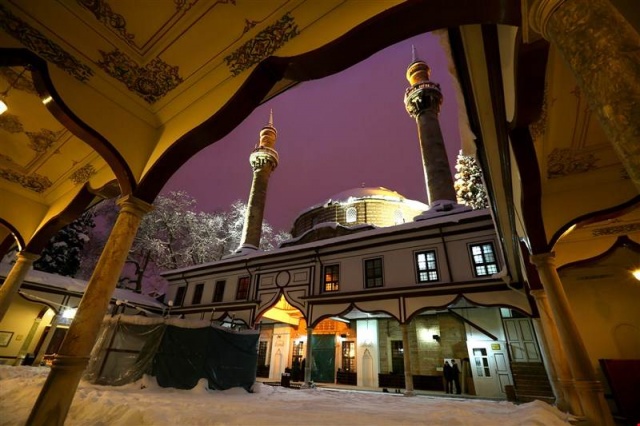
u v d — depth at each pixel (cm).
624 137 141
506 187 603
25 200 797
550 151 565
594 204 573
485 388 1187
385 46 304
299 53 326
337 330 1705
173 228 2827
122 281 2573
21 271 748
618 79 149
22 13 368
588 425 471
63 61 414
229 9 360
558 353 698
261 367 1856
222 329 974
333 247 1489
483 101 429
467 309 1346
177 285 2081
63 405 328
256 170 2723
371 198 2422
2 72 489
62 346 354
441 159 1931
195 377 866
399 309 1196
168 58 433
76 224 2147
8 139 643
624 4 264
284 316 1809
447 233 1241
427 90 2144
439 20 272
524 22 224
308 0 334
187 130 441
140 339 900
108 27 396
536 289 770
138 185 454
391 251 1337
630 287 943
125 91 479
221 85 419
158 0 360
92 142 443
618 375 830
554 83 434
